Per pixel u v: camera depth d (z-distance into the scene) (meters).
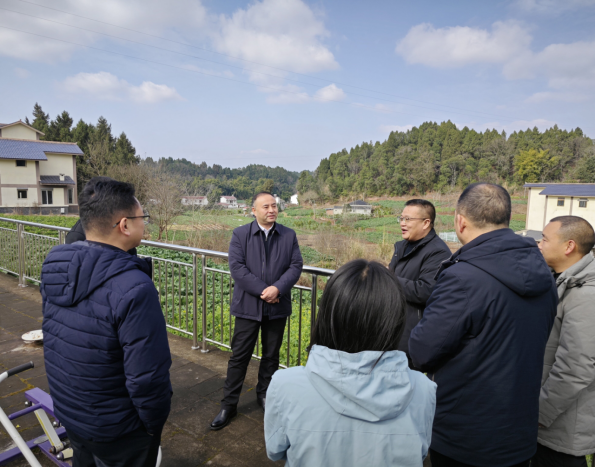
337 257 19.09
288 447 0.89
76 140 64.38
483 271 1.36
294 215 73.94
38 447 2.25
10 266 6.22
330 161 126.75
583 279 1.62
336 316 0.88
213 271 3.70
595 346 1.54
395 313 0.87
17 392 2.92
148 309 1.28
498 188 1.50
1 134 42.59
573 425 1.66
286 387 0.87
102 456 1.37
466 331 1.36
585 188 41.56
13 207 37.69
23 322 4.43
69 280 1.27
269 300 2.58
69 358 1.28
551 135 92.00
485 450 1.36
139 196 29.05
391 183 95.56
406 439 0.83
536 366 1.38
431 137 106.88
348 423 0.82
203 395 2.98
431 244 2.37
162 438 2.44
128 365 1.25
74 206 43.38
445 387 1.43
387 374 0.83
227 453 2.32
